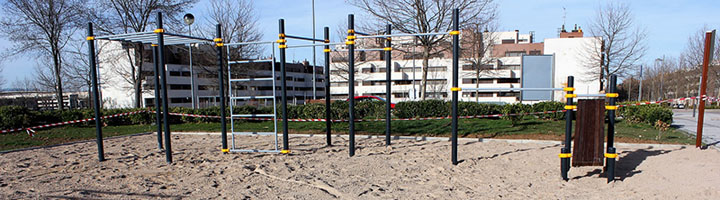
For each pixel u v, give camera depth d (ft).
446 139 30.12
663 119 33.71
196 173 19.48
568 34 163.73
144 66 113.50
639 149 24.48
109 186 16.87
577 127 16.76
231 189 16.46
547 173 18.63
